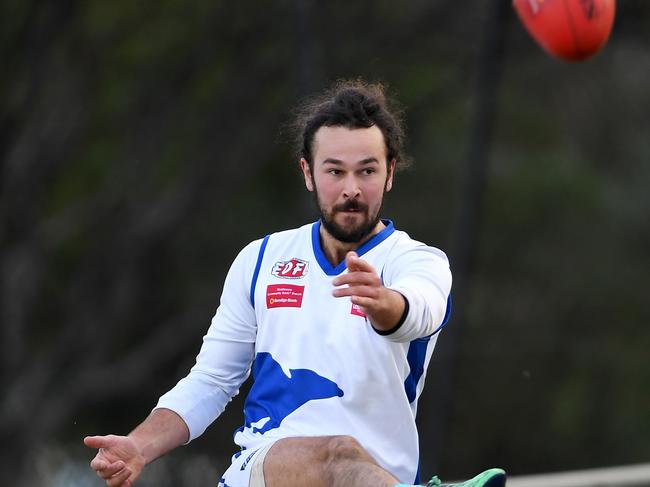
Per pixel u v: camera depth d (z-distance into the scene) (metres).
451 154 66.69
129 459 14.55
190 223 66.88
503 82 65.19
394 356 13.99
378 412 14.09
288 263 14.72
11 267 62.66
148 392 68.62
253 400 14.59
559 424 73.00
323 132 14.12
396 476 14.22
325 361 14.17
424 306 13.10
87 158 66.88
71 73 62.56
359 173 14.03
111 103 64.62
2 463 63.00
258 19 61.00
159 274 69.81
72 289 66.00
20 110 59.75
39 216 64.38
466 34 60.34
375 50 60.03
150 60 63.81
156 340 66.00
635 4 59.31
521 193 68.50
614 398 73.12
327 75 56.06
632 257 72.38
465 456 74.19
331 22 57.84
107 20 62.78
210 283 70.12
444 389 45.53
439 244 67.00
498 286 71.50
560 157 69.19
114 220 65.06
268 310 14.55
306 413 14.16
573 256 71.81
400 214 67.62
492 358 72.94
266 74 61.53
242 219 69.62
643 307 72.50
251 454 14.10
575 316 72.56
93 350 65.44
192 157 65.12
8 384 63.50
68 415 66.38
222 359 15.27
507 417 73.81
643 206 71.25
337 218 14.09
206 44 62.38
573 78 67.25
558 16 16.83
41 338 70.50
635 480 25.20
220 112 62.84
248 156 63.50
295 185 68.50
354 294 12.50
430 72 62.41
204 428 15.29
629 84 68.69
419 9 60.44
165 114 64.19
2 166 61.06
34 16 58.66
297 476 13.50
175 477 71.81
